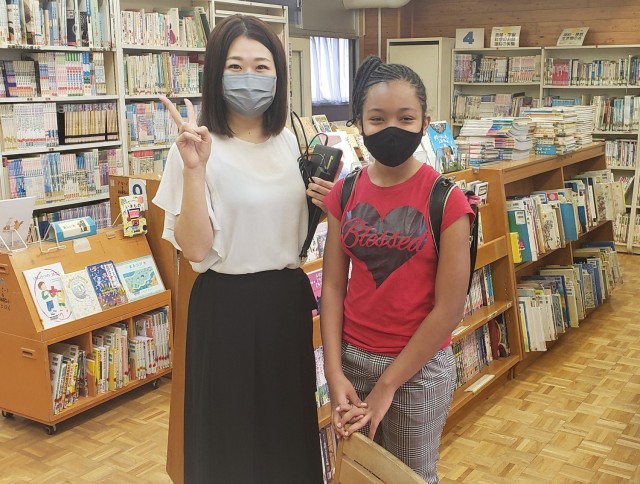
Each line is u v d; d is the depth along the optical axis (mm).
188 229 1736
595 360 4449
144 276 3930
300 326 1964
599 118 7523
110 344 3750
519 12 8523
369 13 9406
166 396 3977
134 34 5684
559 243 4559
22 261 3414
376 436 1943
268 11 7320
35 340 3373
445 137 3900
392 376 1687
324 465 2771
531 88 8516
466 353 3758
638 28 7695
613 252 5812
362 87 1677
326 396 2871
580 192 5211
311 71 8922
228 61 1794
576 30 7926
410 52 8945
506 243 3980
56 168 5172
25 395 3494
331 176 1913
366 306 1763
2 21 4660
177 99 6379
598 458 3213
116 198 4238
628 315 5352
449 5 9078
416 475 1269
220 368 1903
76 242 3672
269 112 1887
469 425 3557
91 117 5414
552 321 4309
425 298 1701
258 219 1849
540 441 3383
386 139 1611
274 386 1931
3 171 4832
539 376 4199
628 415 3660
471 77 8727
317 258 2883
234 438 1932
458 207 1629
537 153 4793
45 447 3361
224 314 1889
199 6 6523
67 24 5148
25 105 4918
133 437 3465
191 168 1687
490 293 4051
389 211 1693
